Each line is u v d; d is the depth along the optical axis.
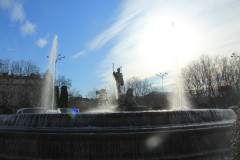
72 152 15.02
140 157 15.03
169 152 15.52
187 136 16.06
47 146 15.35
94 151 14.91
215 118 18.81
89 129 15.19
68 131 15.19
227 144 17.69
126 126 15.68
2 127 17.00
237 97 92.44
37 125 16.31
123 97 28.59
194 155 16.11
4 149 16.58
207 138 16.86
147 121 16.05
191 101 99.00
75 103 94.06
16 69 96.06
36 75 93.38
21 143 16.08
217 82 98.44
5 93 90.81
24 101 90.25
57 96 47.75
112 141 14.98
